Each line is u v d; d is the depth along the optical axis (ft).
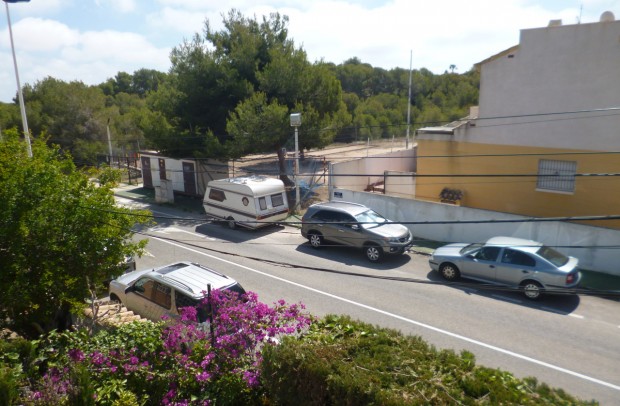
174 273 35.99
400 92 267.59
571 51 55.77
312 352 21.17
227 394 23.34
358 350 21.38
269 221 68.54
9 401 20.29
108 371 23.82
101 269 33.17
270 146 84.28
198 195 94.84
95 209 32.12
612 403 27.96
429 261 49.14
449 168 69.62
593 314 39.96
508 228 55.31
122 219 34.37
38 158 32.65
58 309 33.47
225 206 71.72
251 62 87.25
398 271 51.31
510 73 61.11
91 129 145.07
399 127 173.06
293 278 50.11
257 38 88.69
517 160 62.80
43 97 145.59
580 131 56.90
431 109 178.60
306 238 62.03
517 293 44.04
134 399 22.21
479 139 65.62
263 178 72.38
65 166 34.12
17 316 31.65
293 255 57.77
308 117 83.30
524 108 60.80
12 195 29.60
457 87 219.41
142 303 36.70
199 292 32.65
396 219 65.62
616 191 55.42
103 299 42.96
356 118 163.22
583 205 58.34
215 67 84.74
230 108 86.43
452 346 35.14
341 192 71.31
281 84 84.02
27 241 30.30
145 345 25.03
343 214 56.70
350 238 55.88
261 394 23.62
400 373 19.15
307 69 87.92
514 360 33.04
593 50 54.29
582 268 50.06
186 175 96.12
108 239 33.04
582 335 36.40
